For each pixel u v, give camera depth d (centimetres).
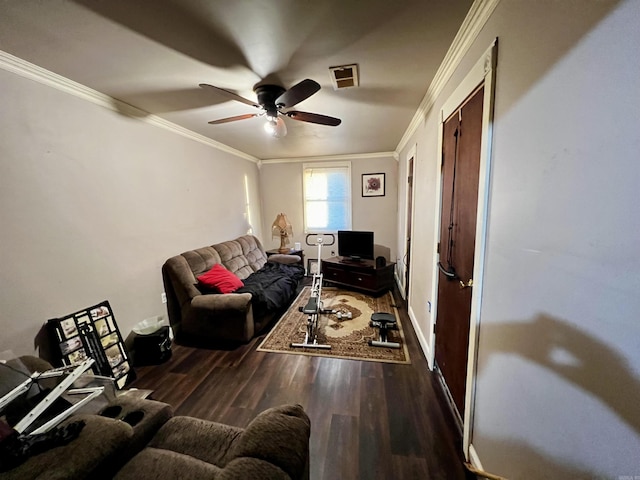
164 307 283
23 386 122
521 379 96
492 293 117
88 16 123
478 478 131
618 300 57
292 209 536
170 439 112
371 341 268
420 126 270
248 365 236
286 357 248
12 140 160
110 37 140
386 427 166
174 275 280
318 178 516
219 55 158
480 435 130
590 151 64
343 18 129
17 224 163
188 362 242
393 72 184
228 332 271
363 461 145
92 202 208
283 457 85
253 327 282
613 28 57
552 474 80
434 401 188
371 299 395
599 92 61
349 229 516
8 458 80
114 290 227
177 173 304
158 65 169
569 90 71
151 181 267
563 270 75
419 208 282
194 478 91
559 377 77
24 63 161
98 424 95
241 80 191
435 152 216
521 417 96
